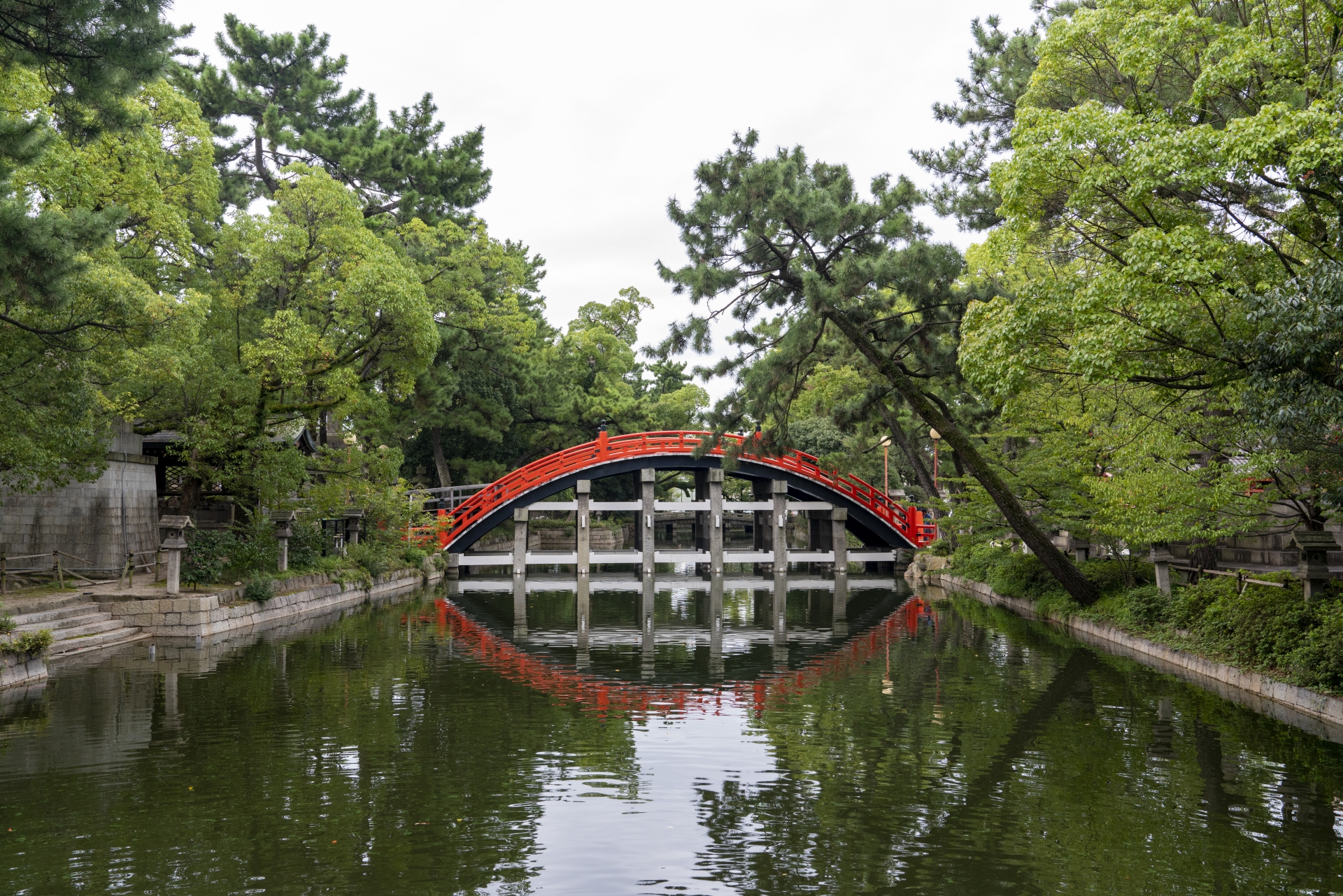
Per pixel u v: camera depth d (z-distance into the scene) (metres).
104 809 9.61
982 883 7.77
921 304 22.06
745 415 26.00
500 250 47.47
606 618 27.27
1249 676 15.31
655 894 7.56
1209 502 15.41
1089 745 12.15
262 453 23.61
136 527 26.67
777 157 23.02
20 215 12.56
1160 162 11.74
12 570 23.27
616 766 11.36
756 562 41.16
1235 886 7.68
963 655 19.84
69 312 16.31
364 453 31.02
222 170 45.59
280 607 25.44
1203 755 11.55
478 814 9.54
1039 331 14.13
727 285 22.33
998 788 10.36
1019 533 22.89
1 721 13.31
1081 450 20.53
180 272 26.64
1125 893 7.56
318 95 46.59
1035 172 13.64
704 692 16.02
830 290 20.45
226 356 24.59
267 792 10.22
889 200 21.62
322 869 8.05
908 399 22.84
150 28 12.88
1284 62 11.91
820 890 7.64
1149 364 13.26
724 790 10.36
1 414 16.05
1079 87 16.27
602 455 39.31
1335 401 10.36
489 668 18.33
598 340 57.41
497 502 39.75
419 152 48.25
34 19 12.56
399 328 26.66
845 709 14.59
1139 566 22.81
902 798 10.05
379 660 19.05
